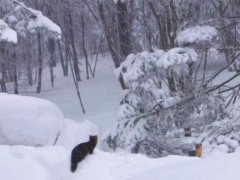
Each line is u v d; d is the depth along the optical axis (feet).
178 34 42.63
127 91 42.14
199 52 41.73
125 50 57.26
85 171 19.65
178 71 39.96
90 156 20.89
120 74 44.42
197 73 45.80
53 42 104.01
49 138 29.78
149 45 54.75
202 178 12.06
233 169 12.05
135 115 41.11
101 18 58.29
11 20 53.83
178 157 20.54
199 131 40.50
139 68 40.55
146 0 51.16
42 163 21.31
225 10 51.96
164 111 40.37
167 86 48.93
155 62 40.16
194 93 40.32
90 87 88.17
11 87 92.73
